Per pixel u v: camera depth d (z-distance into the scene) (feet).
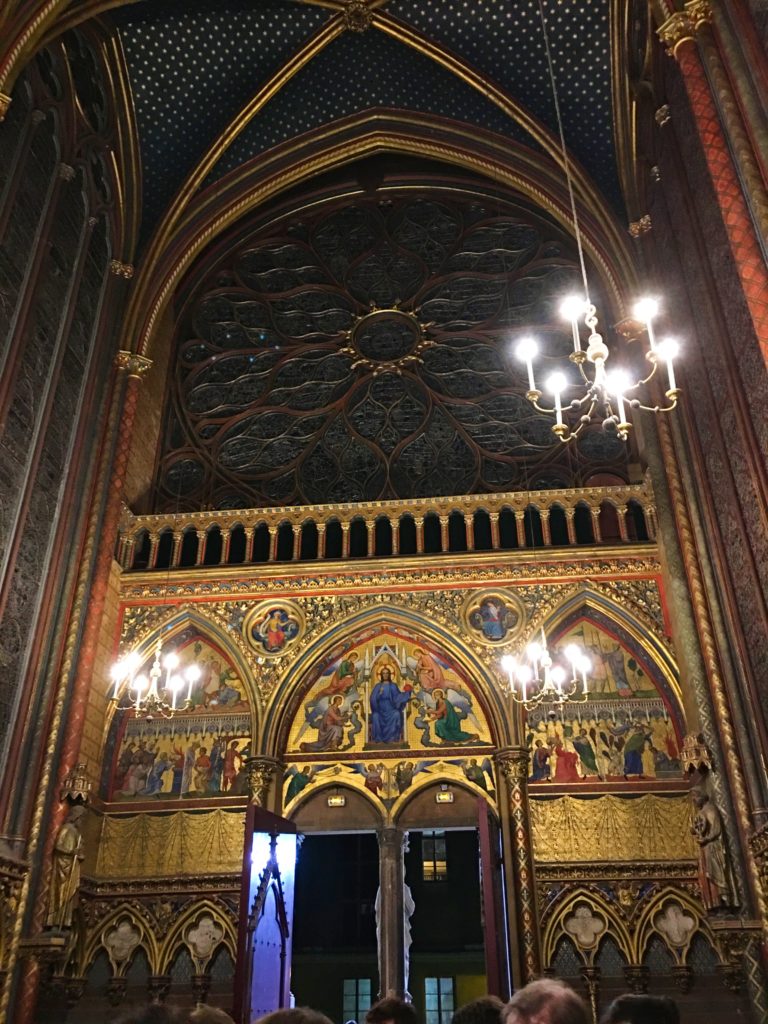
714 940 44.96
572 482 64.03
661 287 59.88
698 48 43.34
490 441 66.85
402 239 77.92
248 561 59.26
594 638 55.47
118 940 49.29
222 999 47.32
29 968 44.34
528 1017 9.77
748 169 37.63
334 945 92.48
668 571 52.54
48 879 46.29
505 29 66.95
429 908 92.12
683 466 53.16
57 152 58.80
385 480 65.51
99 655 54.75
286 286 76.59
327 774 53.01
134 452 64.34
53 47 58.44
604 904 47.75
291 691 54.44
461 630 55.21
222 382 72.08
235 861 50.67
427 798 52.03
